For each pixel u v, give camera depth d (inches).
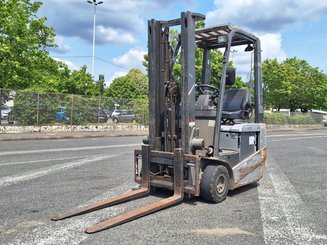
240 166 286.4
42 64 1128.2
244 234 197.3
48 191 290.8
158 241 183.6
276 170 427.2
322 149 693.9
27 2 1119.6
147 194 276.5
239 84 1135.0
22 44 1032.8
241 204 259.8
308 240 189.9
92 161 454.9
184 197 268.8
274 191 308.0
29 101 938.1
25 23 1056.8
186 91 252.5
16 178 339.9
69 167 406.6
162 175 269.9
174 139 268.5
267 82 2171.5
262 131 322.7
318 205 264.2
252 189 313.7
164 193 280.7
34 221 213.9
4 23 1002.7
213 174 253.9
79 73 1959.9
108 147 631.2
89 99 1077.1
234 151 290.8
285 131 1521.9
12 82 1021.8
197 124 285.1
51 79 1155.3
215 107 301.1
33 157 482.9
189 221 217.3
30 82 1070.4
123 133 1038.4
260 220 223.0
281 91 2103.8
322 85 2242.9
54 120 992.9
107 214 229.3
